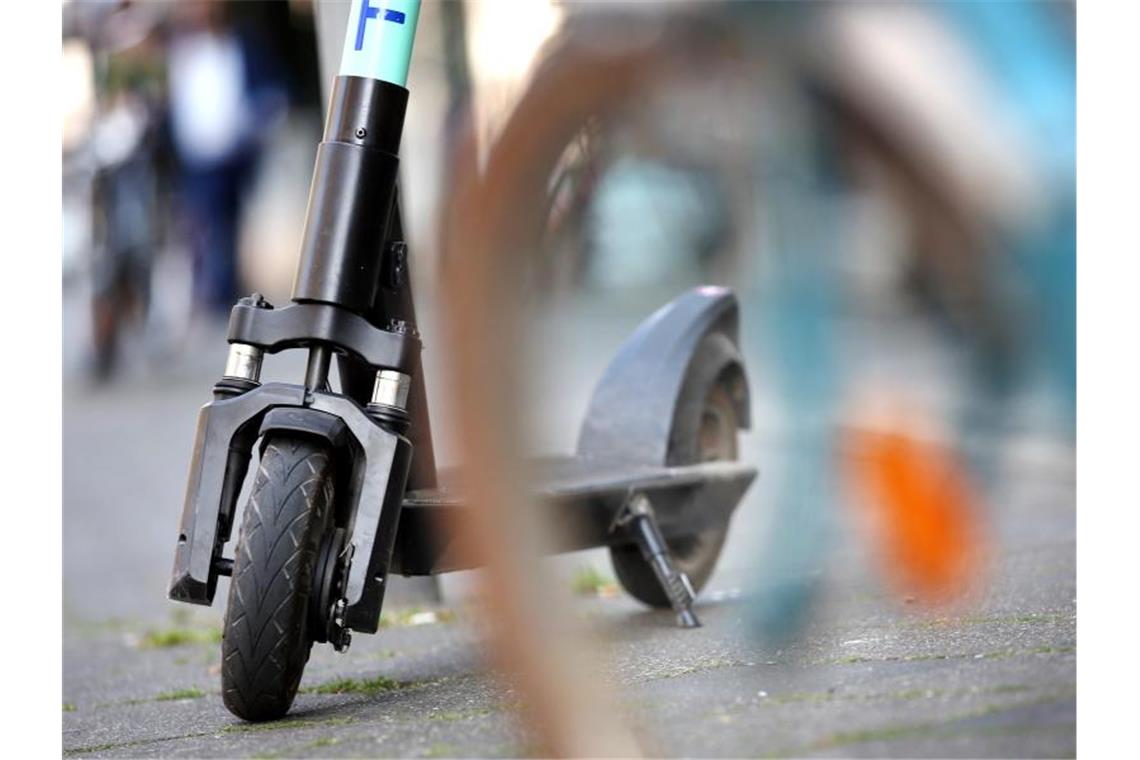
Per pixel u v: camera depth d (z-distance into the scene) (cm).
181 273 3866
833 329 473
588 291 2462
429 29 1358
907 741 634
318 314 811
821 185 402
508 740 698
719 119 415
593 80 442
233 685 783
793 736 652
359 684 948
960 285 401
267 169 3856
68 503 2480
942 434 643
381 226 828
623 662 881
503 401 587
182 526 802
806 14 379
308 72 3831
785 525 774
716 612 1138
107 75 3800
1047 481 1543
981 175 375
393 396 811
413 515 873
